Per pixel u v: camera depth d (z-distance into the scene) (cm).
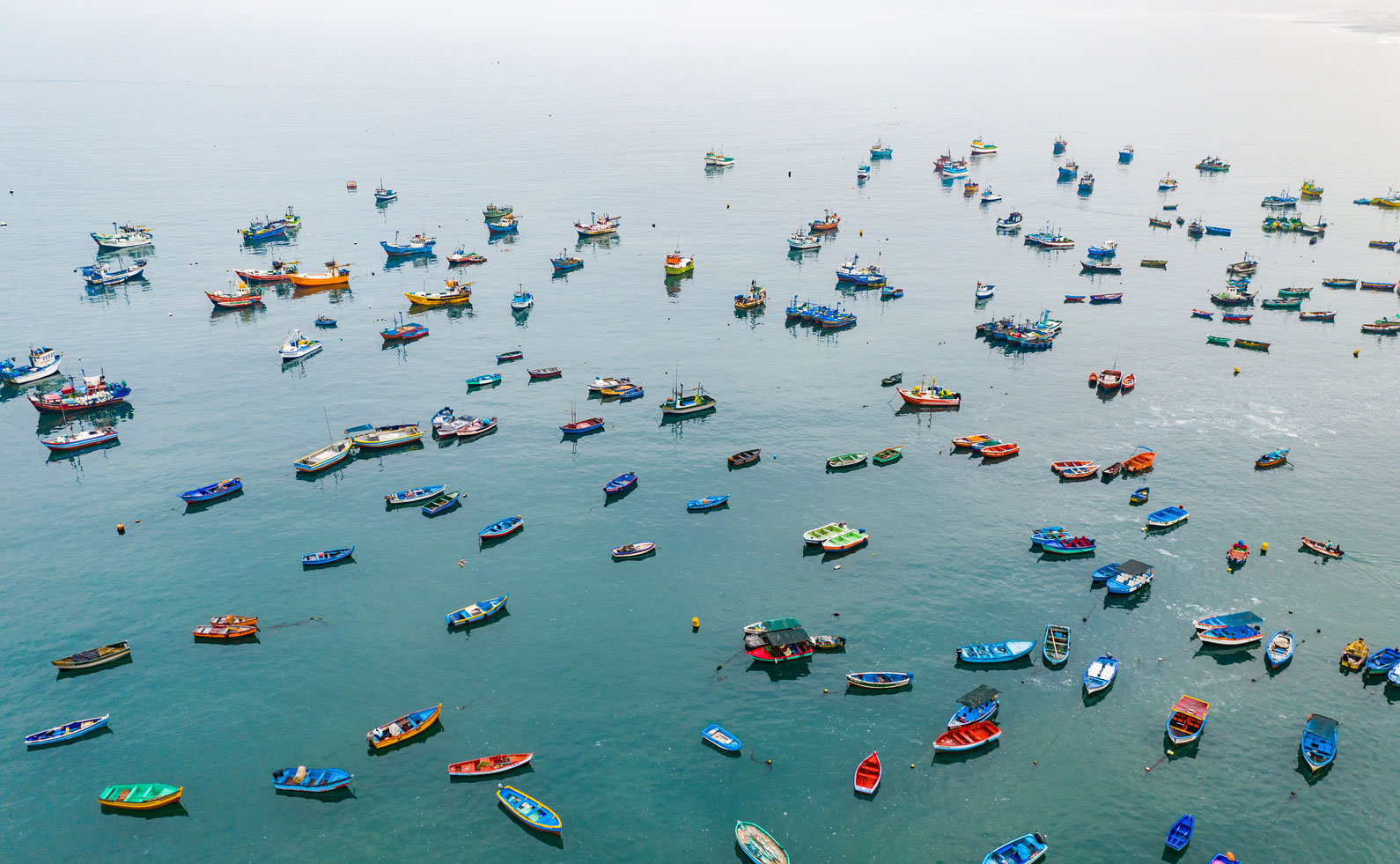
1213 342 17838
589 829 7506
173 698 8900
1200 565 10719
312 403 15538
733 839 7412
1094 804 7700
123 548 11362
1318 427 14150
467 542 11394
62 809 7738
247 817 7638
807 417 14800
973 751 8206
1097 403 15138
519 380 16388
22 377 16250
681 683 9056
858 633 9725
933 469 13062
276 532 11656
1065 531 11431
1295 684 8919
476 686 9019
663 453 13625
